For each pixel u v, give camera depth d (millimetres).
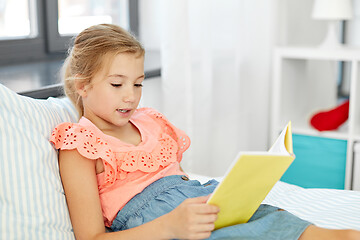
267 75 2379
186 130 1971
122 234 1009
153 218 1083
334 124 2199
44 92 1412
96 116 1196
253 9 2266
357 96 2162
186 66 1919
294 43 2639
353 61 2100
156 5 2375
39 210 1015
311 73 2678
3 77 1588
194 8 1972
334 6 2154
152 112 1364
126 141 1224
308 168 2275
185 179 1209
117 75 1130
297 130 2270
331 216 1225
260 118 2406
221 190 905
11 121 1044
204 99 2064
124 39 1161
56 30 2051
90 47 1149
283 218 1047
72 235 1070
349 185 2182
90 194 1068
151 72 1879
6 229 971
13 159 1014
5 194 993
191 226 916
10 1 1895
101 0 2322
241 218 1041
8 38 1894
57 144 1110
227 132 2258
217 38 2152
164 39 1881
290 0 2514
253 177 927
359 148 2111
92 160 1104
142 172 1175
